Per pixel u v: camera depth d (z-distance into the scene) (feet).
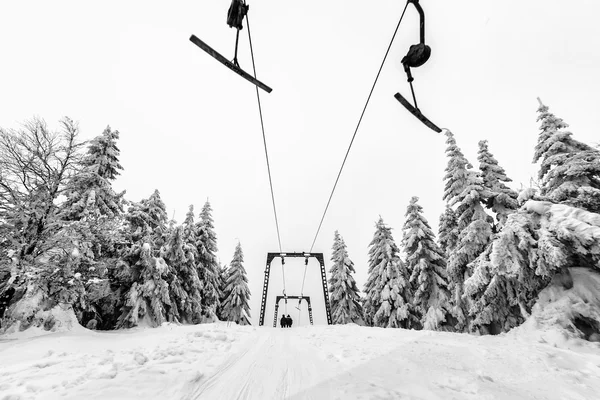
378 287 82.99
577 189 40.32
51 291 45.24
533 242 28.55
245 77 10.41
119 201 63.87
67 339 35.81
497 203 52.65
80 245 46.60
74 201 55.57
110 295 63.52
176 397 15.47
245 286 119.34
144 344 33.58
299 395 16.16
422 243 72.43
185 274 86.02
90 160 60.80
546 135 47.19
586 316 24.85
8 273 42.16
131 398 15.01
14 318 40.83
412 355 24.81
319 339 38.42
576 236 25.72
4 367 21.43
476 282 33.68
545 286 29.66
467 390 16.60
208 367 21.67
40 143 43.78
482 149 60.49
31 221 43.98
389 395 15.62
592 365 19.65
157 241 76.23
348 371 21.02
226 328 54.24
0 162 40.96
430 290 68.64
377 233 92.38
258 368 22.27
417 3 9.26
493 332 35.94
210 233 108.17
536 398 15.70
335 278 105.60
